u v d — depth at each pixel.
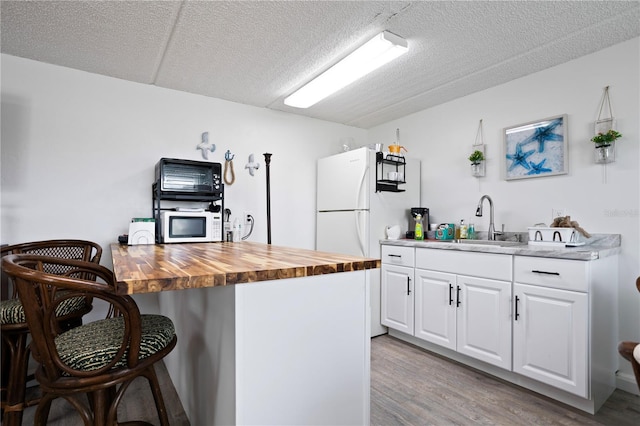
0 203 2.36
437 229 3.21
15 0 1.81
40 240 2.48
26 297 0.99
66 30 2.11
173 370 2.12
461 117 3.20
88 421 1.10
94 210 2.68
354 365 1.38
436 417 1.84
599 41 2.21
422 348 2.86
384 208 3.29
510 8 1.88
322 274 1.24
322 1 1.84
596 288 1.92
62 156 2.57
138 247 2.21
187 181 2.77
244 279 1.07
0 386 1.82
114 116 2.78
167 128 3.01
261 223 3.50
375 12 1.93
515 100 2.79
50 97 2.54
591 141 2.33
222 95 3.19
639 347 1.08
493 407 1.94
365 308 1.43
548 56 2.41
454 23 2.03
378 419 1.81
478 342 2.35
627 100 2.20
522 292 2.12
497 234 2.81
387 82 2.87
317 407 1.27
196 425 1.51
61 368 1.04
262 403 1.13
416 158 3.62
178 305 1.91
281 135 3.63
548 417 1.85
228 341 1.14
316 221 3.83
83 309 1.85
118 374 1.09
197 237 2.74
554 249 2.04
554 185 2.53
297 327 1.22
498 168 2.89
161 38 2.21
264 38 2.21
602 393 1.97
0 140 2.37
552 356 1.97
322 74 2.60
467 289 2.42
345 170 3.39
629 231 2.17
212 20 2.01
